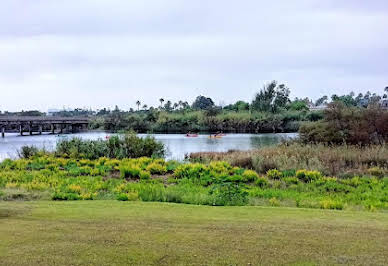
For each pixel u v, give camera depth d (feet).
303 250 12.57
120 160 41.32
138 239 13.58
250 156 40.68
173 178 32.30
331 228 15.34
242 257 11.92
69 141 48.47
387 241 13.60
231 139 126.21
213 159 48.60
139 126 194.39
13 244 12.99
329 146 49.93
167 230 14.78
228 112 214.69
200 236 13.99
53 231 14.53
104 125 195.21
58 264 11.30
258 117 191.42
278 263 11.48
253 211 19.06
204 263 11.44
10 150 81.61
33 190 26.27
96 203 21.34
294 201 24.31
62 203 21.18
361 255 12.16
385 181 30.76
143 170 34.94
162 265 11.28
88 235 14.05
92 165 38.29
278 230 14.92
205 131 196.54
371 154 40.22
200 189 27.30
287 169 34.45
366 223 16.42
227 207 20.47
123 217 17.03
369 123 55.88
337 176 33.12
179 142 111.96
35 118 167.12
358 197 25.88
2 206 19.57
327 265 11.37
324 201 23.22
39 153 44.21
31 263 11.36
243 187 28.02
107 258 11.78
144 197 23.39
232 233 14.40
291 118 191.93
